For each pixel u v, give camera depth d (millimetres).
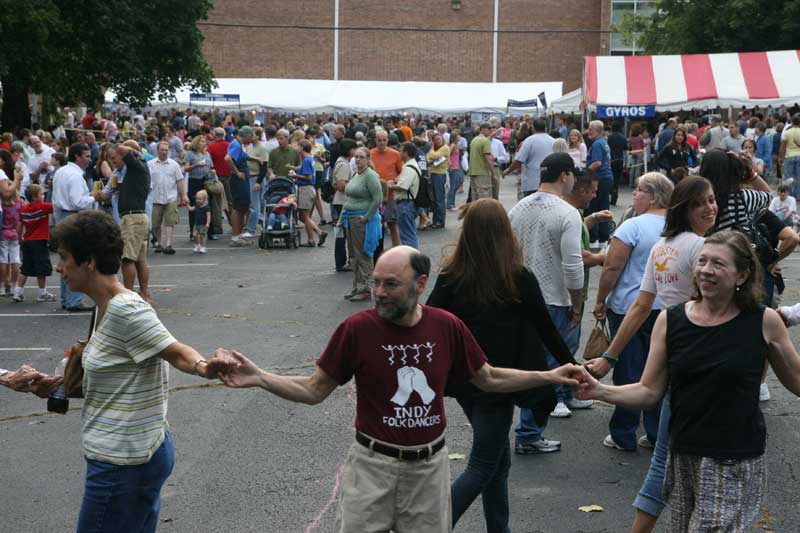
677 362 3904
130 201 11109
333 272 14008
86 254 3787
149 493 3832
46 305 11883
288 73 55219
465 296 4660
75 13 26625
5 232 12312
